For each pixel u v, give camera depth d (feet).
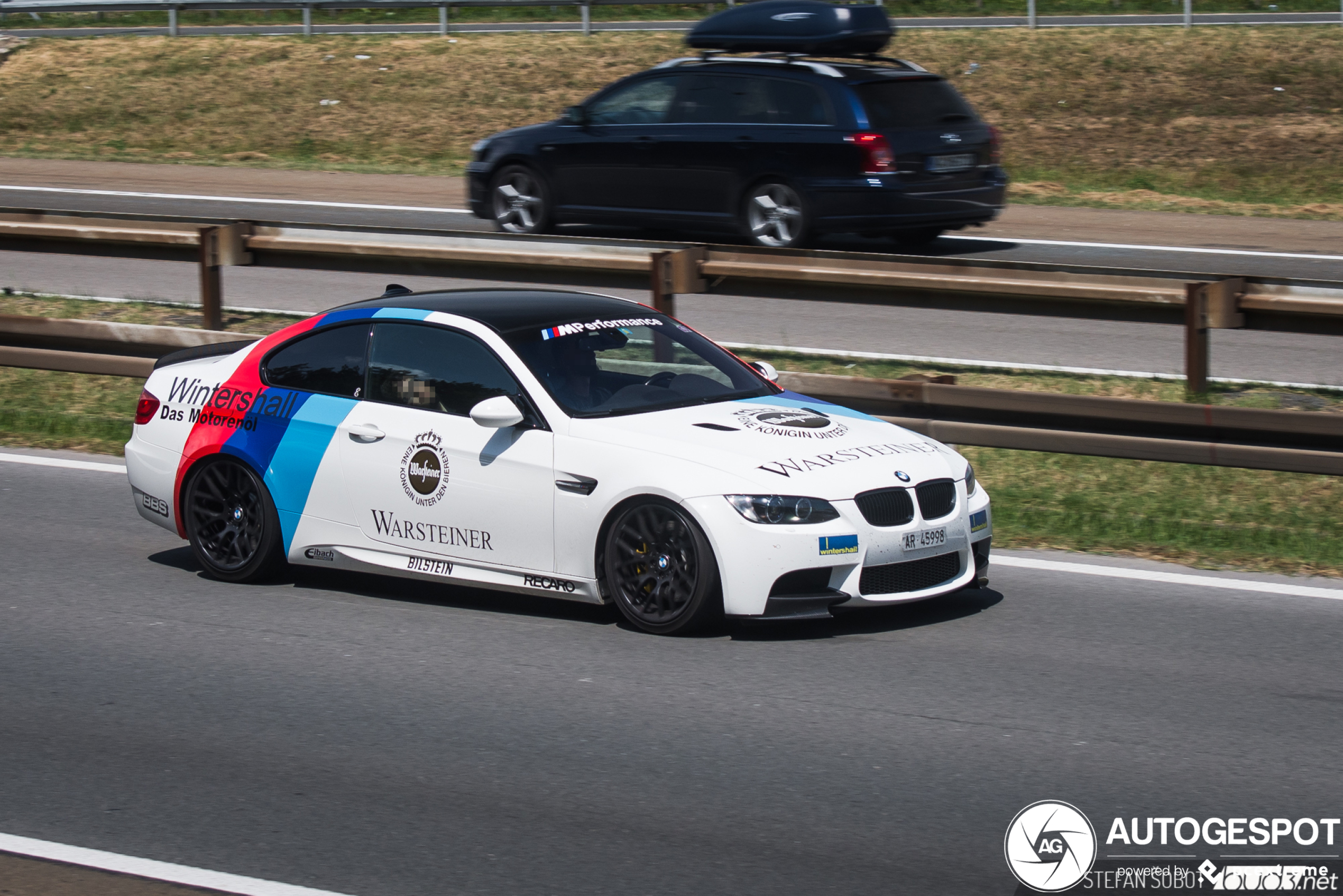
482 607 56.54
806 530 50.08
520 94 214.48
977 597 57.47
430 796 39.55
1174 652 51.16
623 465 52.08
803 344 95.76
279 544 59.00
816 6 123.54
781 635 52.70
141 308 104.83
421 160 193.36
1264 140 182.19
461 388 56.03
